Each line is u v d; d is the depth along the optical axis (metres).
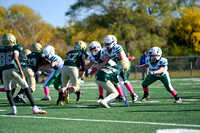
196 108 15.27
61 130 10.41
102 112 14.45
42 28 87.69
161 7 88.88
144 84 18.62
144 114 13.54
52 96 24.30
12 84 19.42
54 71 20.97
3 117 13.28
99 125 11.15
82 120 12.27
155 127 10.56
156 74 17.95
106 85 15.99
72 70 17.47
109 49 16.80
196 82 39.94
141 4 86.75
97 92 27.06
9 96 14.12
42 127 10.98
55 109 15.80
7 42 13.79
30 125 11.38
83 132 10.04
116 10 87.50
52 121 12.15
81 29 92.25
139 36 88.00
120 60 16.88
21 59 22.66
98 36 87.88
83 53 17.84
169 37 91.06
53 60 19.53
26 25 78.94
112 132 9.95
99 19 90.38
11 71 13.77
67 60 17.80
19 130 10.54
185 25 86.06
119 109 15.40
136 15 86.38
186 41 86.81
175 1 92.38
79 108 16.12
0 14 110.62
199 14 84.06
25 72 19.31
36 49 19.45
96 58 17.52
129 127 10.66
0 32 96.31
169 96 22.14
